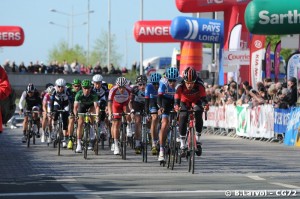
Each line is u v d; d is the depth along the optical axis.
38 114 30.67
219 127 39.09
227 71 37.25
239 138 34.72
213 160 21.80
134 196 13.23
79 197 13.18
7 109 13.80
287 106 29.48
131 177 16.77
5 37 59.53
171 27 44.94
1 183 15.53
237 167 19.42
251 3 32.91
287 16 32.41
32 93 30.50
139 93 24.81
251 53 38.53
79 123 24.08
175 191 13.91
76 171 18.50
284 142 29.69
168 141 19.47
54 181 15.91
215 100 40.72
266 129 31.55
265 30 32.84
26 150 27.27
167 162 19.61
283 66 67.69
